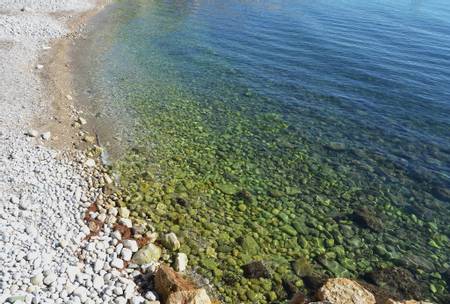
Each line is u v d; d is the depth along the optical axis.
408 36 39.25
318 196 15.79
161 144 18.16
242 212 14.27
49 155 15.87
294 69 29.31
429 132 21.36
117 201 13.83
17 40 28.39
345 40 36.78
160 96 23.31
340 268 12.31
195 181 15.74
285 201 15.24
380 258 12.91
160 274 10.26
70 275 10.26
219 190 15.36
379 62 31.48
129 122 19.81
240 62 30.17
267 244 12.88
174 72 27.36
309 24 41.81
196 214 13.76
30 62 25.16
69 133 17.94
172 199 14.38
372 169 17.88
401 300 11.07
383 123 22.14
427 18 48.56
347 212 15.01
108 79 24.84
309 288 11.33
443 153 19.42
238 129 20.42
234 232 13.16
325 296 10.32
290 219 14.25
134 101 22.23
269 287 11.20
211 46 33.38
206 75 27.28
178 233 12.71
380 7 53.97
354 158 18.66
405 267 12.59
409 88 26.88
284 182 16.47
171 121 20.45
